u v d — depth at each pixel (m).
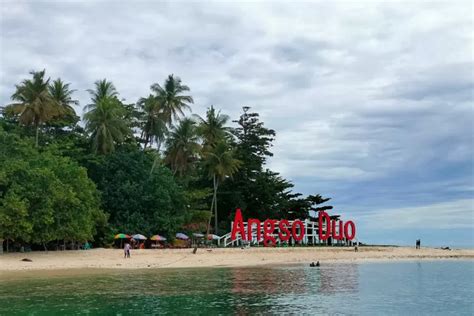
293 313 23.62
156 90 79.50
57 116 75.88
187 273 42.81
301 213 102.12
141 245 66.50
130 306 24.97
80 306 24.77
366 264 58.03
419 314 24.28
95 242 66.12
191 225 79.94
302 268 50.00
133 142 78.62
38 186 49.62
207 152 84.25
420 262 63.88
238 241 77.06
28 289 30.75
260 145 104.44
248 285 34.12
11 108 66.75
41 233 50.50
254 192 94.94
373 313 24.17
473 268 53.28
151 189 69.38
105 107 69.38
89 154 69.81
